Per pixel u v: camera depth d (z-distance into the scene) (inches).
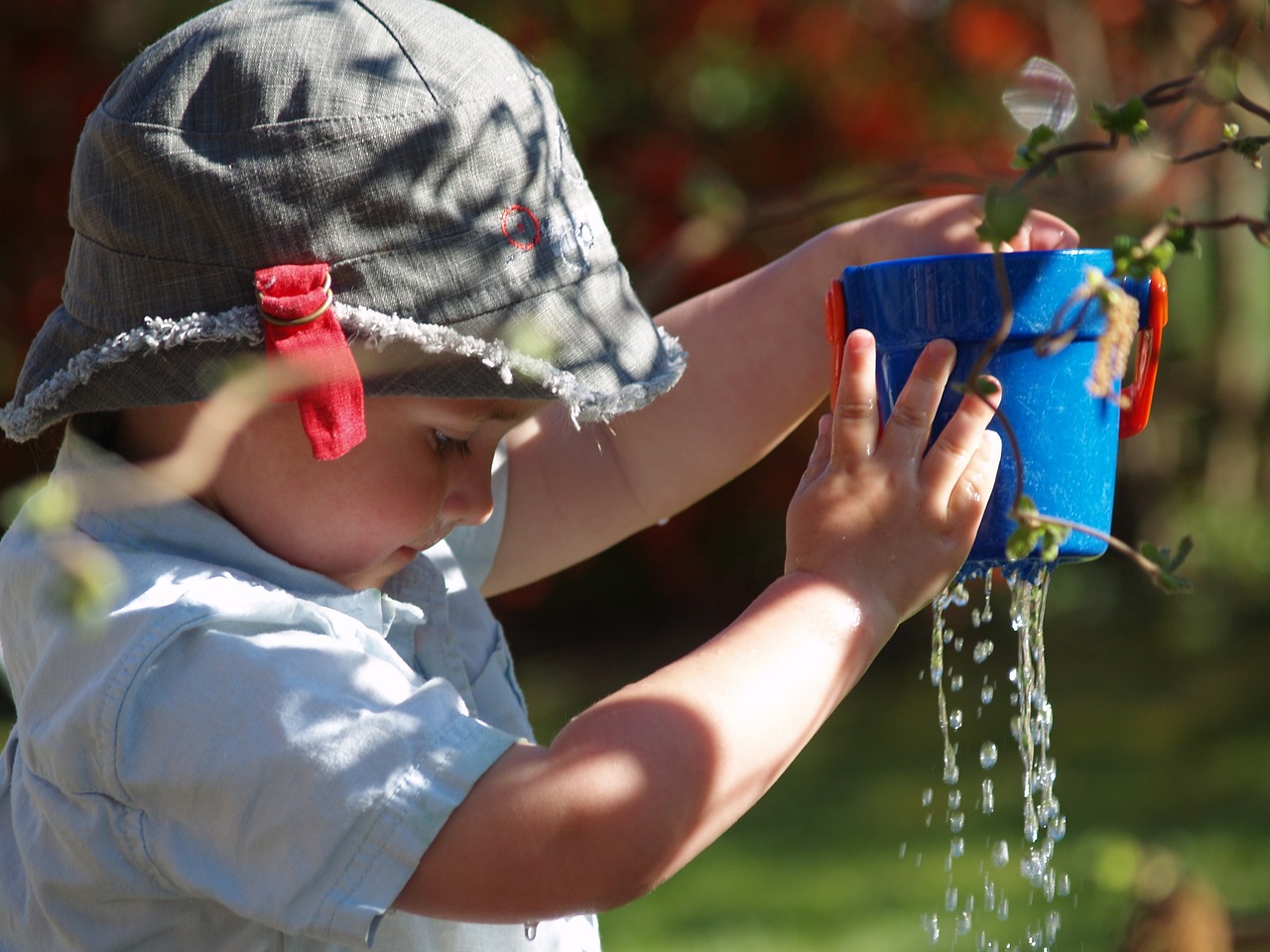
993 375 139.0
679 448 193.6
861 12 734.5
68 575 130.5
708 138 804.0
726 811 129.0
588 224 157.9
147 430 152.9
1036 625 147.7
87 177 147.6
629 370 152.9
